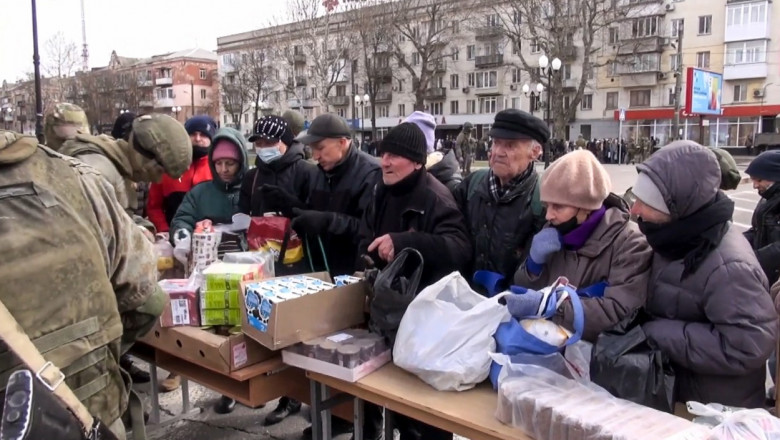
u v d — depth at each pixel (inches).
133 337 66.2
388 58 1279.5
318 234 114.3
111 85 1755.7
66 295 49.4
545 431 62.2
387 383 78.2
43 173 51.0
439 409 70.8
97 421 48.0
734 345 65.1
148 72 2632.9
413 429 100.6
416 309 76.6
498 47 1658.5
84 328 50.8
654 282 73.8
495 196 95.7
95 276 52.3
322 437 91.4
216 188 136.4
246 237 117.0
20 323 46.0
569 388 66.7
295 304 80.8
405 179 97.5
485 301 77.7
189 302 93.6
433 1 1146.0
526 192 92.4
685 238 69.0
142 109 2541.8
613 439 56.4
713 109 1232.8
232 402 131.0
